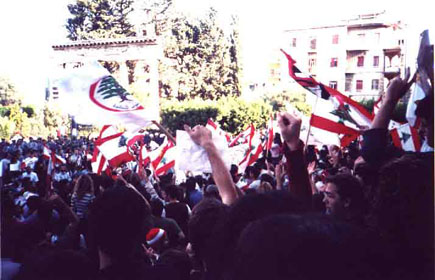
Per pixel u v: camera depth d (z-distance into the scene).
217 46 54.22
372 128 2.99
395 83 3.04
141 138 9.75
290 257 0.96
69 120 41.12
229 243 1.64
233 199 2.78
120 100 5.49
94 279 2.15
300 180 2.60
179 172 12.08
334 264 0.97
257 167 9.66
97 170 10.23
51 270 2.07
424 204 2.22
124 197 2.38
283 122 2.65
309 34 59.31
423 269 1.98
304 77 5.91
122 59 37.31
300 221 1.02
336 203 3.20
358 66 57.44
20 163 15.74
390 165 2.35
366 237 1.08
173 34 53.25
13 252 3.56
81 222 4.91
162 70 52.75
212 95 54.75
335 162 9.75
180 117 42.84
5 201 4.92
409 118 4.09
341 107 6.09
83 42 37.03
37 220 5.03
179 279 2.74
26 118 41.38
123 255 2.33
